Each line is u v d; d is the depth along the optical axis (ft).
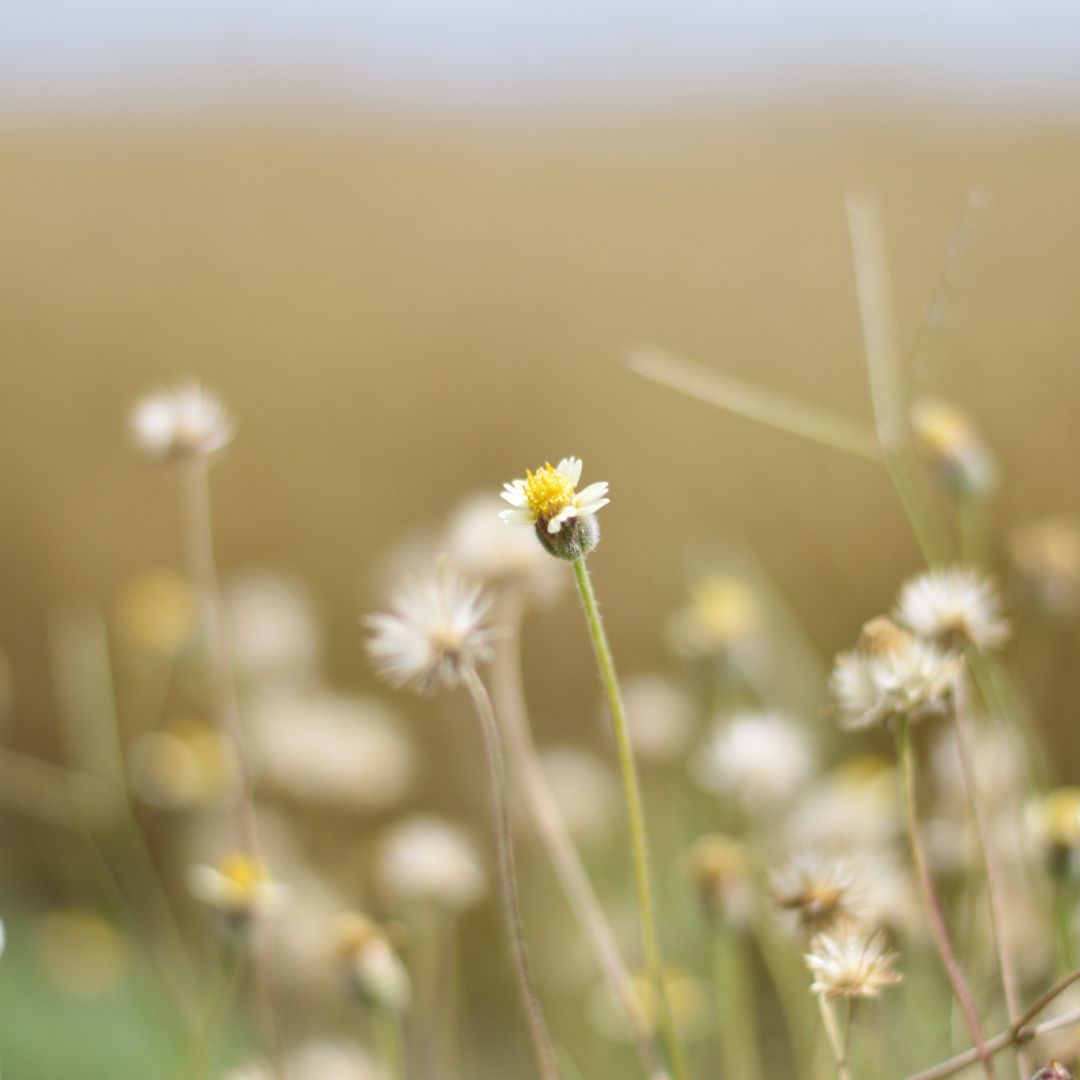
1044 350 4.83
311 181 8.67
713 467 5.29
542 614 4.80
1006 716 2.44
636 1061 2.97
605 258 7.10
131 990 3.55
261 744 3.44
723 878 2.43
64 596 5.50
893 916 2.35
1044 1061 2.23
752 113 9.10
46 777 4.45
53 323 6.95
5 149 9.11
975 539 4.33
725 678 2.90
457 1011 3.53
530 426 6.10
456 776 4.06
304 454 6.05
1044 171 7.21
